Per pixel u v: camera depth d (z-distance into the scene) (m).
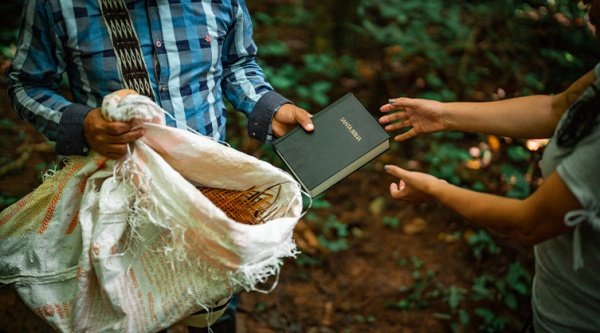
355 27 3.91
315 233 3.03
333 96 3.76
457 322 2.66
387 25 4.37
